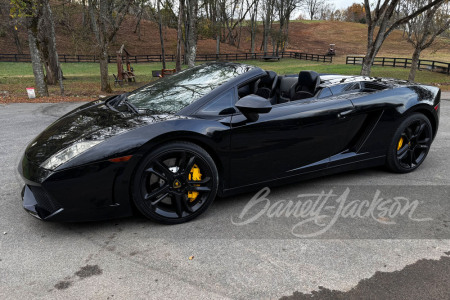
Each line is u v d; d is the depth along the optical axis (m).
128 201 2.53
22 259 2.24
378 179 3.73
